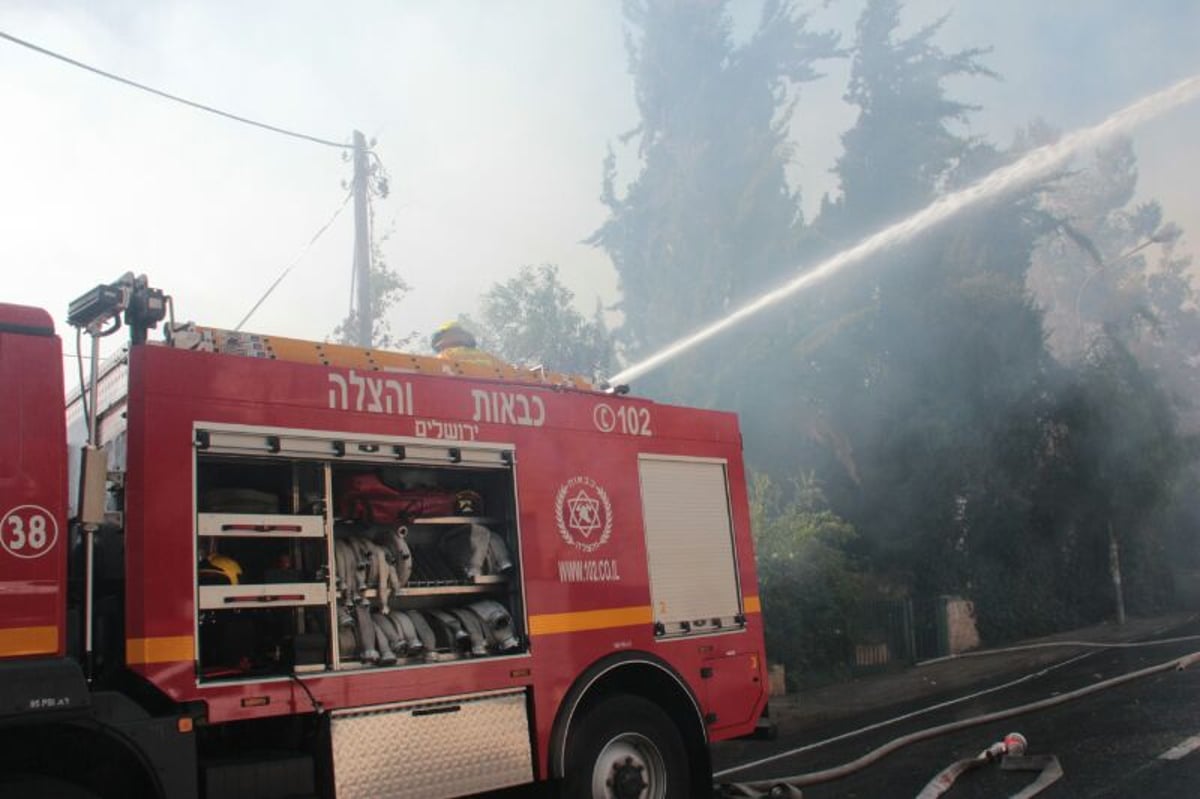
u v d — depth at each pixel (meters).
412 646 4.99
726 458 7.00
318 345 5.43
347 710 4.65
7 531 3.83
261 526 4.57
